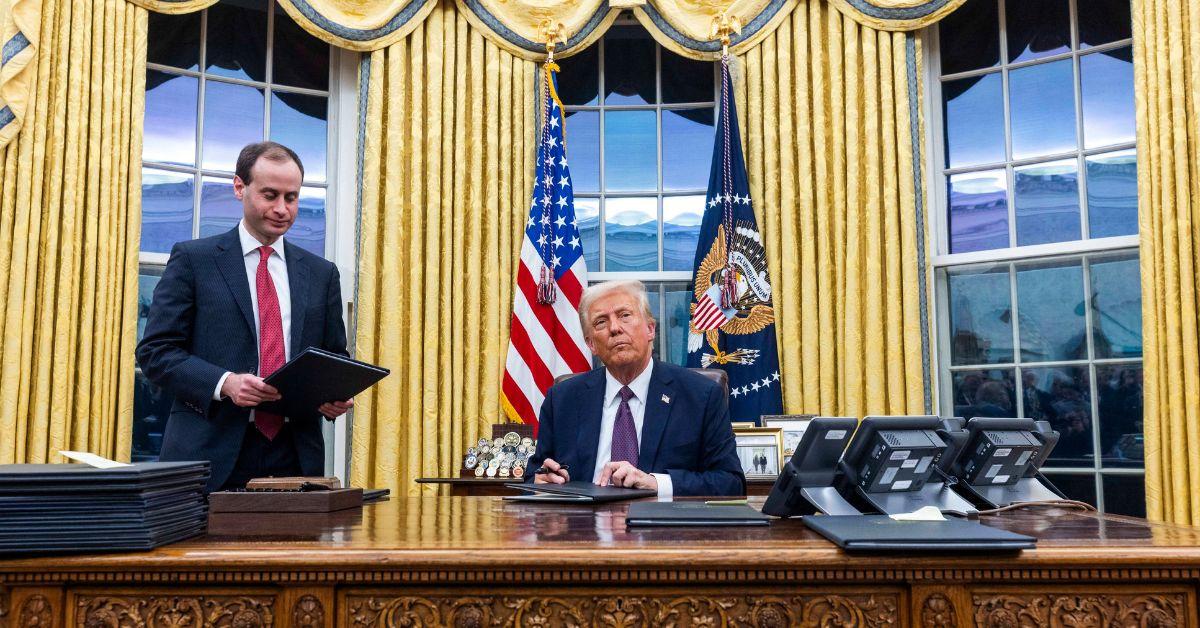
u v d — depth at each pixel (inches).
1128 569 42.1
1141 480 146.3
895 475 60.8
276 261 93.9
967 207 167.2
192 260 90.4
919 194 156.6
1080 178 157.6
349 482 151.6
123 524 44.2
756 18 162.4
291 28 171.8
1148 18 140.9
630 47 180.7
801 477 58.9
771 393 153.2
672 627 42.9
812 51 161.2
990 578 42.5
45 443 134.0
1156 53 139.9
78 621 43.5
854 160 156.7
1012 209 163.0
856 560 42.3
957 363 162.9
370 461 152.2
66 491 44.0
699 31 163.5
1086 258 154.3
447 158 160.2
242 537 49.9
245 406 80.6
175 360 84.4
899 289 153.7
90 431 137.1
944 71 171.3
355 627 43.1
